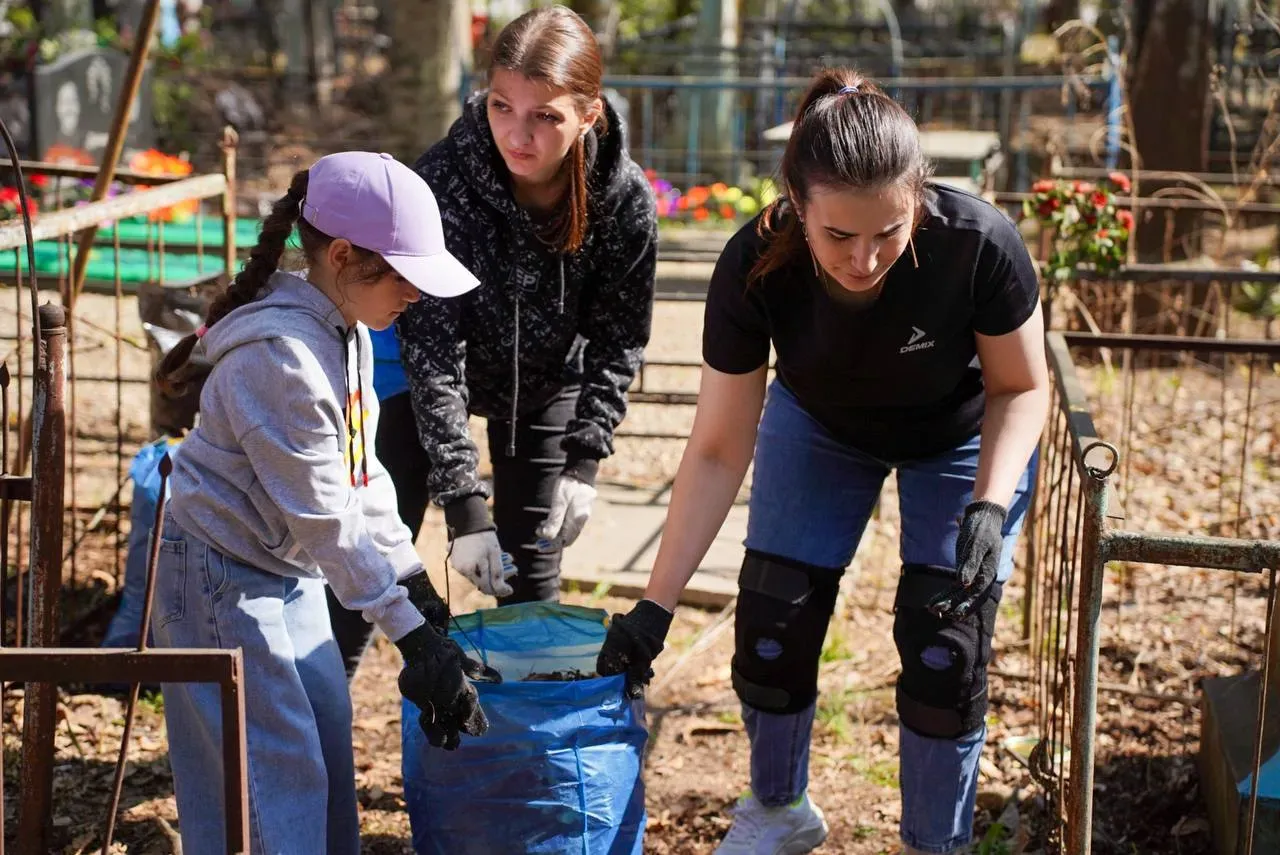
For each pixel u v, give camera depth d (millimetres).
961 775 2631
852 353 2490
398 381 3029
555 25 2686
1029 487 2648
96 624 4188
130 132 12500
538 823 2506
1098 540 2217
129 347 6922
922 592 2613
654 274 3061
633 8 20828
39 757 2537
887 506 5492
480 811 2516
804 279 2445
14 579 4395
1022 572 4910
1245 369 7574
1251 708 3109
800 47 19406
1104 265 5160
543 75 2625
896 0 22484
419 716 2502
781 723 2791
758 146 14430
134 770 3393
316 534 2246
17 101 12617
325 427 2252
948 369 2523
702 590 4562
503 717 2473
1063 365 3406
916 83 10570
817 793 3402
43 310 2434
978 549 2346
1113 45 9102
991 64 19250
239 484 2322
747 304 2508
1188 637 4281
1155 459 6066
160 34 16609
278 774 2381
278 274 2365
